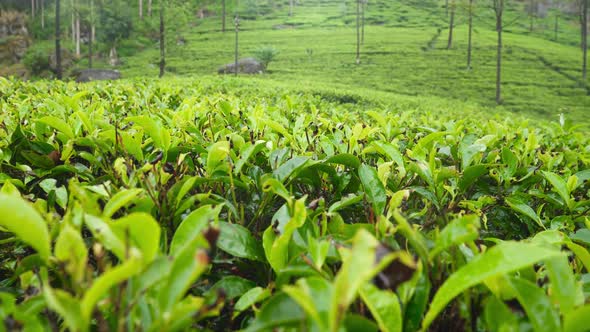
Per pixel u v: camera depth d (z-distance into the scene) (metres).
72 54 51.09
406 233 1.11
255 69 41.34
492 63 43.59
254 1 76.00
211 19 71.25
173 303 0.77
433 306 0.86
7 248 1.54
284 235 1.10
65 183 1.93
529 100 32.97
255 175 1.68
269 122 2.12
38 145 2.00
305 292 0.73
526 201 2.05
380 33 58.81
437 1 78.62
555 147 3.49
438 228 1.31
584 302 0.98
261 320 0.82
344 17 70.88
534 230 2.01
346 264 0.68
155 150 1.76
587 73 40.69
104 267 0.85
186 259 0.81
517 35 59.47
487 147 2.93
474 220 0.95
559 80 38.78
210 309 0.82
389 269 0.79
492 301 0.88
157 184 1.38
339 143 2.27
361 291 0.88
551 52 48.09
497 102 32.38
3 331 0.78
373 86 36.47
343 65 44.16
